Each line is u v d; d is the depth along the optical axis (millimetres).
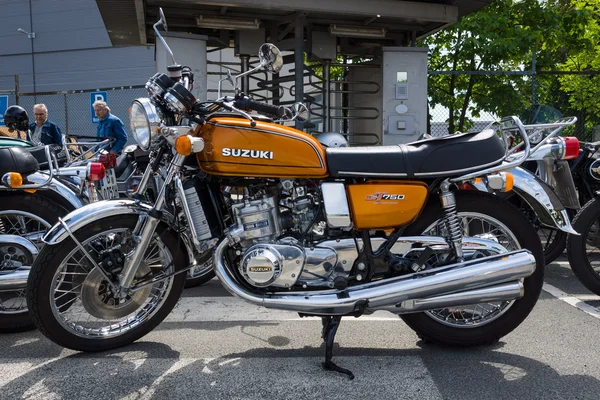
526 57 10438
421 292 3051
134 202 3254
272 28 9383
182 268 3426
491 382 2934
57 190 4098
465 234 3953
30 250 3725
